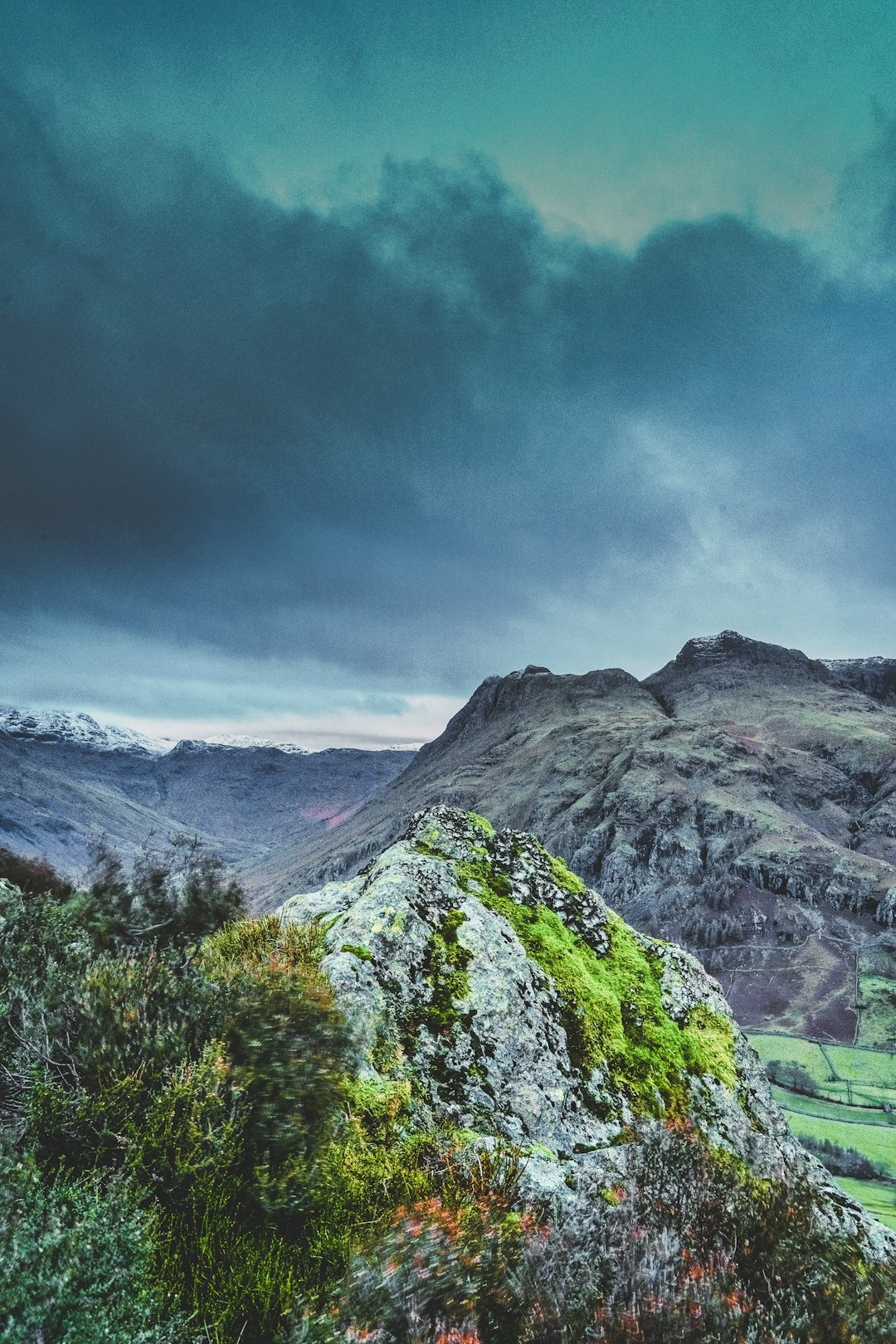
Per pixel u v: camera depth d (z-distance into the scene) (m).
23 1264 5.21
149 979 9.03
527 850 18.58
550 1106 12.00
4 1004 7.97
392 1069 11.24
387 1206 8.09
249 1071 8.05
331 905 16.27
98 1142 6.96
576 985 14.94
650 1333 6.54
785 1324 7.20
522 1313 6.58
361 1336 5.97
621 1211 8.68
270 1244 6.91
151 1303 5.60
